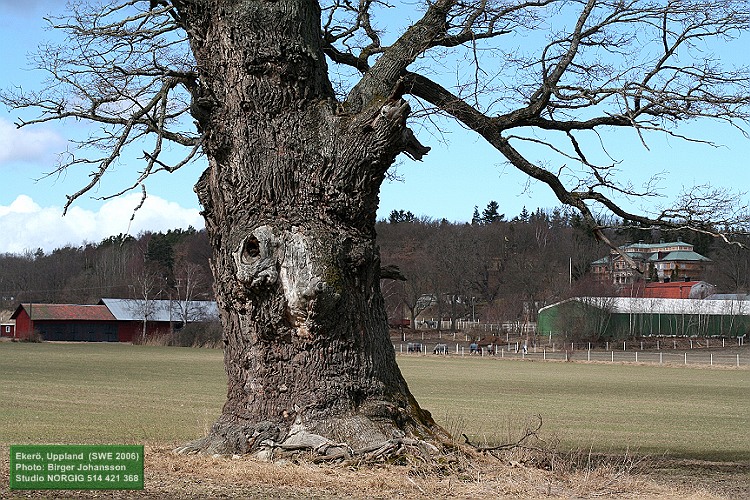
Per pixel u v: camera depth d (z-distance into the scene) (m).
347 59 14.15
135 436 19.42
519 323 105.69
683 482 13.66
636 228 13.19
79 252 156.38
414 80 13.11
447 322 122.12
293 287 11.59
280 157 12.01
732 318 96.88
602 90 12.67
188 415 25.62
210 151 12.33
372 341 12.28
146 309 116.81
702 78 12.72
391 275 12.80
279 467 11.05
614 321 96.00
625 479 12.16
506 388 43.62
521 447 12.78
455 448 12.07
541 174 13.23
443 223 127.75
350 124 12.00
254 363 12.04
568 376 55.34
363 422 11.71
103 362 61.38
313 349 11.84
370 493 10.27
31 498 9.74
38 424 22.30
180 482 10.52
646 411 32.16
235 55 12.19
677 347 92.81
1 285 148.00
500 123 13.06
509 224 113.19
